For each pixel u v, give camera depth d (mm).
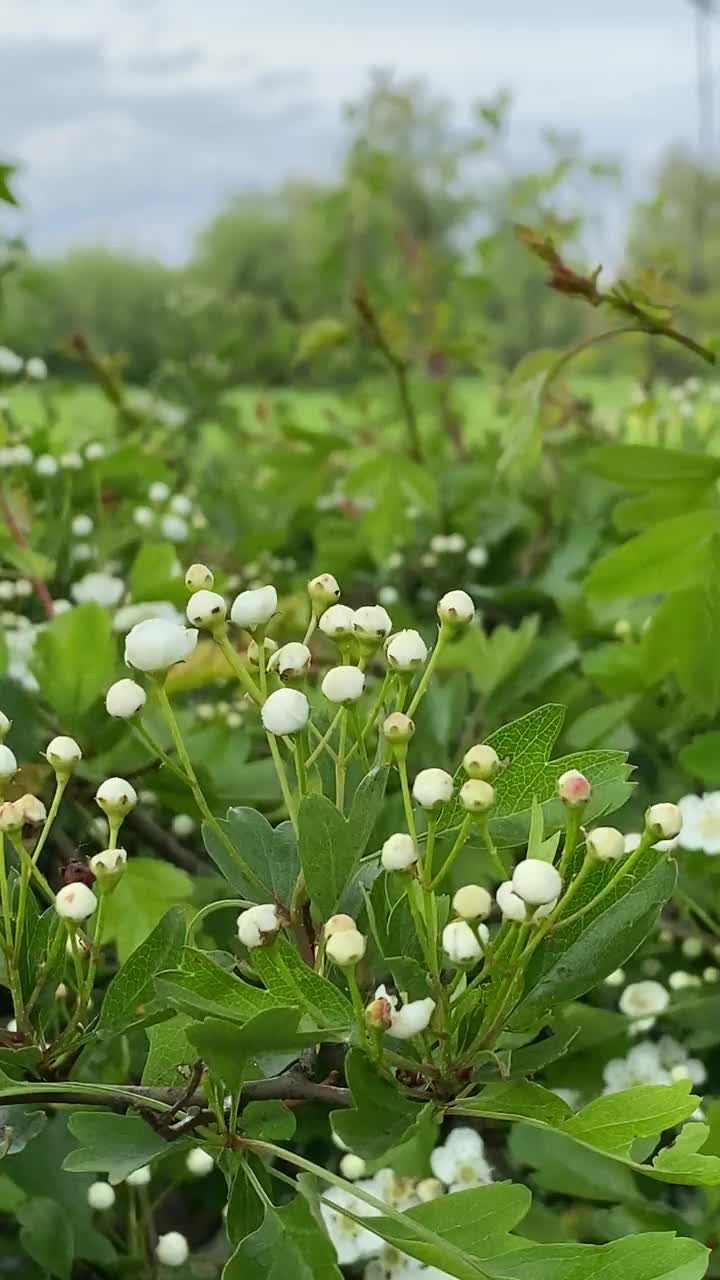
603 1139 140
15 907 190
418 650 160
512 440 302
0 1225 255
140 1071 231
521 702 311
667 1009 247
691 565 275
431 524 458
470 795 145
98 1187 234
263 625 167
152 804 320
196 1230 302
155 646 161
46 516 388
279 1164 263
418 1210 142
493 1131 290
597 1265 135
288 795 161
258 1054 137
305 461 474
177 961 158
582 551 406
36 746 244
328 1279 142
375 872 163
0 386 457
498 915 255
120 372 626
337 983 166
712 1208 224
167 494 413
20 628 330
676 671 286
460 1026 152
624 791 171
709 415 467
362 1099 142
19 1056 155
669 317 343
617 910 158
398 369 473
